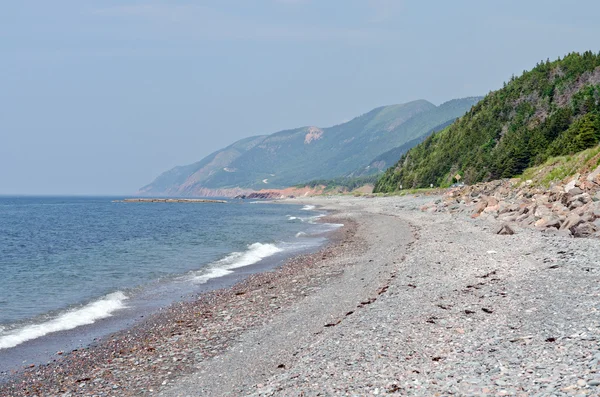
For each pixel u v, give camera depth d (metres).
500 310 15.45
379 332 14.45
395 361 11.73
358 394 9.93
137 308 22.72
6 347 17.25
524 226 38.75
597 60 155.88
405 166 194.75
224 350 16.11
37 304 23.72
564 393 8.34
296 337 16.22
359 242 45.16
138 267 34.66
